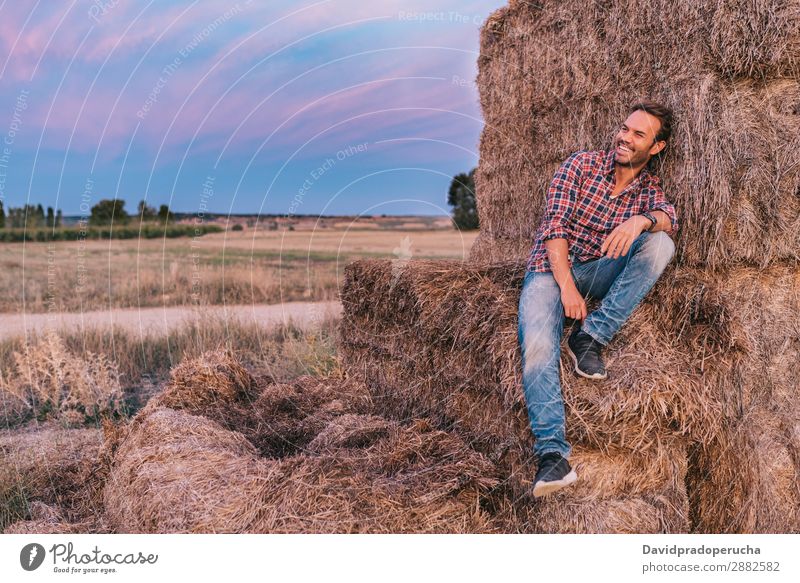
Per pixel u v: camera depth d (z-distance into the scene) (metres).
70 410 4.15
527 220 3.77
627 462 2.27
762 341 2.55
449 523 2.35
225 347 5.36
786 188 2.48
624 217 2.63
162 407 3.49
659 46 2.65
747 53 2.39
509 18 3.86
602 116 3.03
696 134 2.47
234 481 2.56
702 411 2.22
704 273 2.54
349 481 2.48
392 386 3.55
